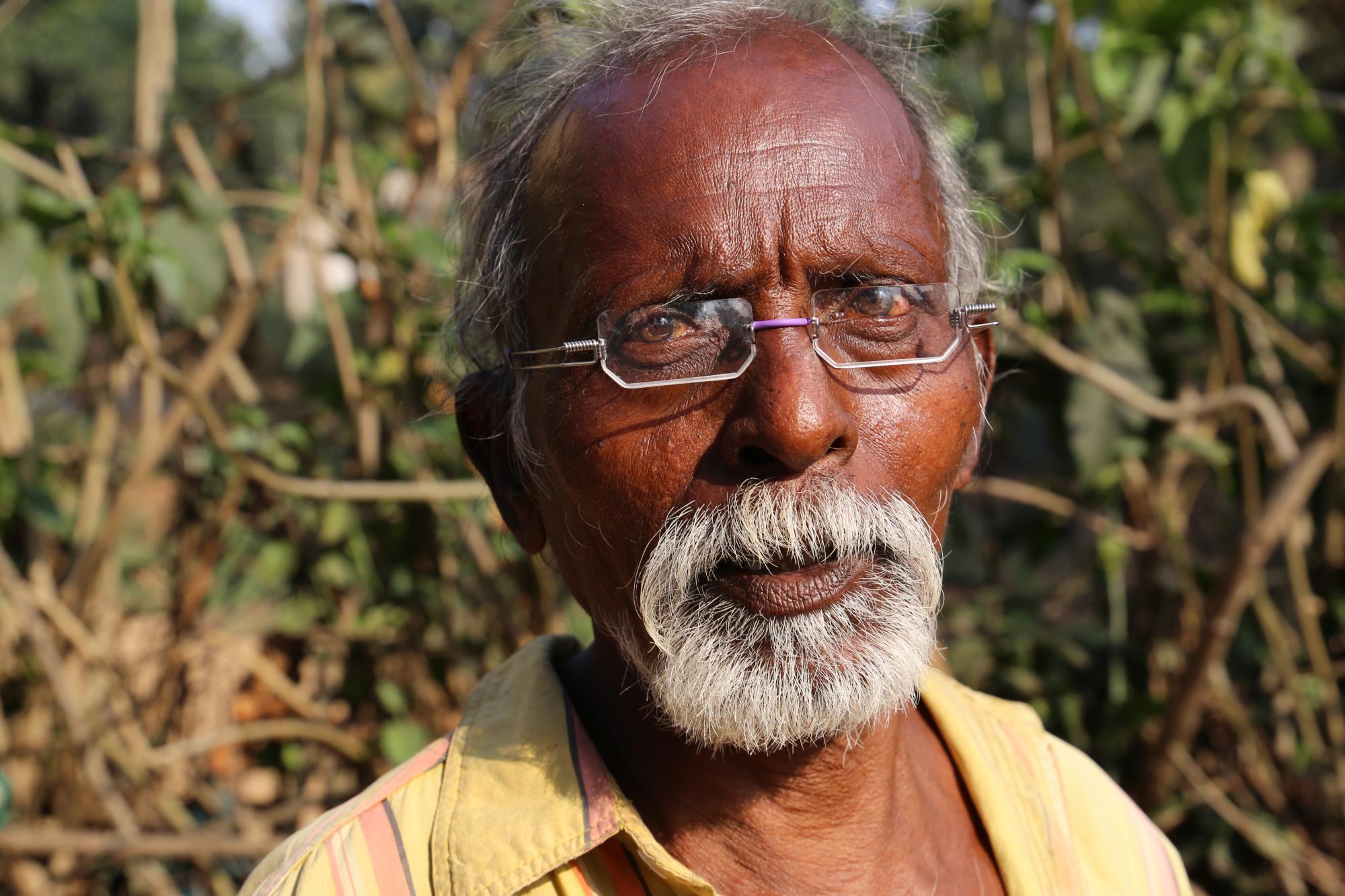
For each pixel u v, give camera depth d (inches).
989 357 52.4
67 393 116.3
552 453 42.8
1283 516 91.3
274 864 44.3
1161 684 111.9
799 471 39.3
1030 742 54.1
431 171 104.3
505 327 46.4
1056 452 106.0
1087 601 125.3
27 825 100.7
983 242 53.5
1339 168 151.6
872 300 41.2
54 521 97.0
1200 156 95.4
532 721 45.2
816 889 44.5
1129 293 116.9
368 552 108.8
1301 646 114.6
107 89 403.2
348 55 108.0
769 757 43.8
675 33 43.7
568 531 43.9
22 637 102.6
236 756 112.3
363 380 100.9
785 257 39.9
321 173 103.2
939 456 42.6
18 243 80.9
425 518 108.0
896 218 41.9
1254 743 108.8
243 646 109.4
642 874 42.8
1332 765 105.9
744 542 38.7
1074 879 50.0
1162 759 99.0
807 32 44.5
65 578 106.6
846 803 44.7
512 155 46.5
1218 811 106.7
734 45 43.0
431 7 115.0
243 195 96.2
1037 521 111.3
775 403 38.6
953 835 49.2
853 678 39.6
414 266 102.3
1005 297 68.2
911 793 47.9
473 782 44.5
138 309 88.7
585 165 41.8
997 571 116.6
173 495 114.3
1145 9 94.3
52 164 99.9
